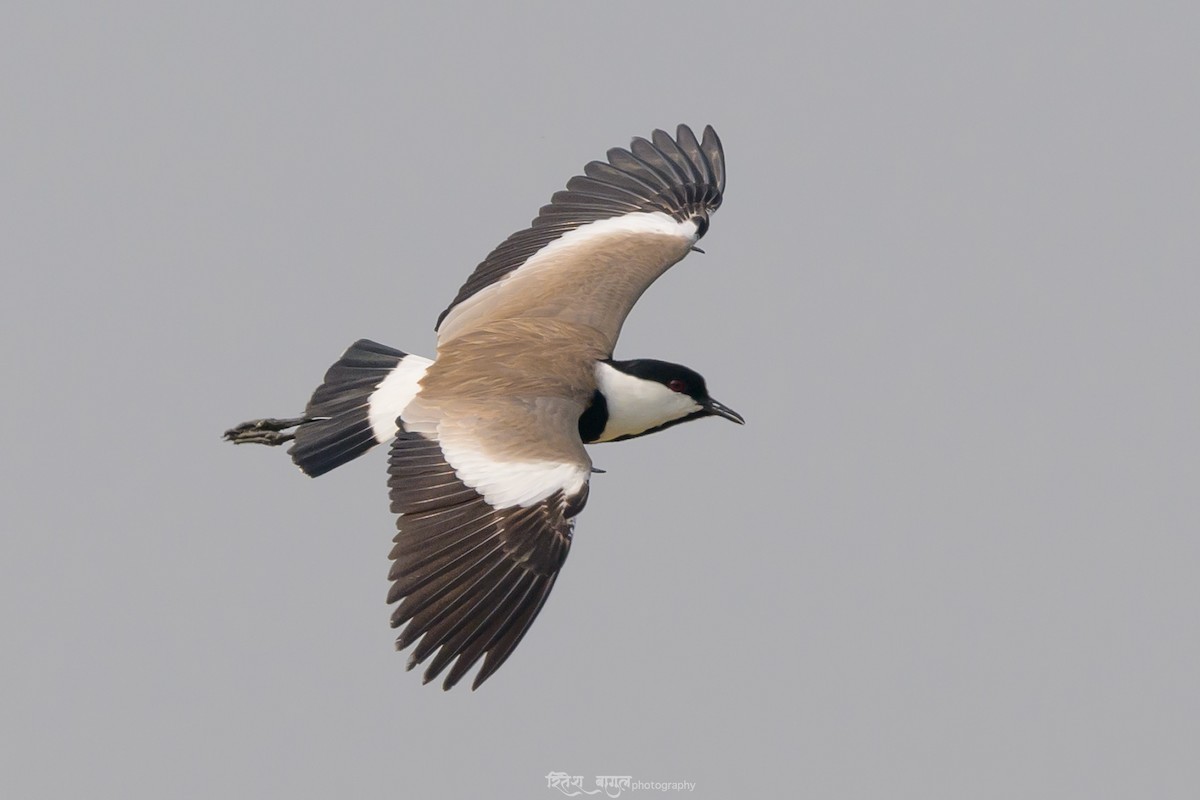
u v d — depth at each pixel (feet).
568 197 55.16
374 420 46.47
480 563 39.27
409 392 46.65
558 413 43.57
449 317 50.98
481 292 51.57
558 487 40.65
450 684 37.73
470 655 38.27
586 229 54.13
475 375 45.16
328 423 46.91
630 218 54.75
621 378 47.29
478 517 40.04
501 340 47.47
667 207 55.36
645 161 56.44
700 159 56.65
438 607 38.65
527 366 45.96
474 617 38.63
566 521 40.14
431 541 39.70
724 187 56.34
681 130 57.31
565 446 41.91
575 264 52.06
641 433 48.67
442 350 47.29
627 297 50.98
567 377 45.88
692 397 48.16
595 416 46.83
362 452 45.96
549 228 54.08
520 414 43.04
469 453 41.60
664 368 47.83
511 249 53.01
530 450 41.52
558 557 39.63
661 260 52.95
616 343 49.42
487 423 42.52
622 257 52.65
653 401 47.62
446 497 40.65
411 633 38.29
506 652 38.42
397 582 39.06
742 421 48.44
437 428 42.75
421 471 41.52
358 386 47.62
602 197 55.31
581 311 49.83
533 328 48.32
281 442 48.06
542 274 51.70
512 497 40.32
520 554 39.52
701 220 54.85
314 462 45.88
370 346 48.49
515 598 39.01
